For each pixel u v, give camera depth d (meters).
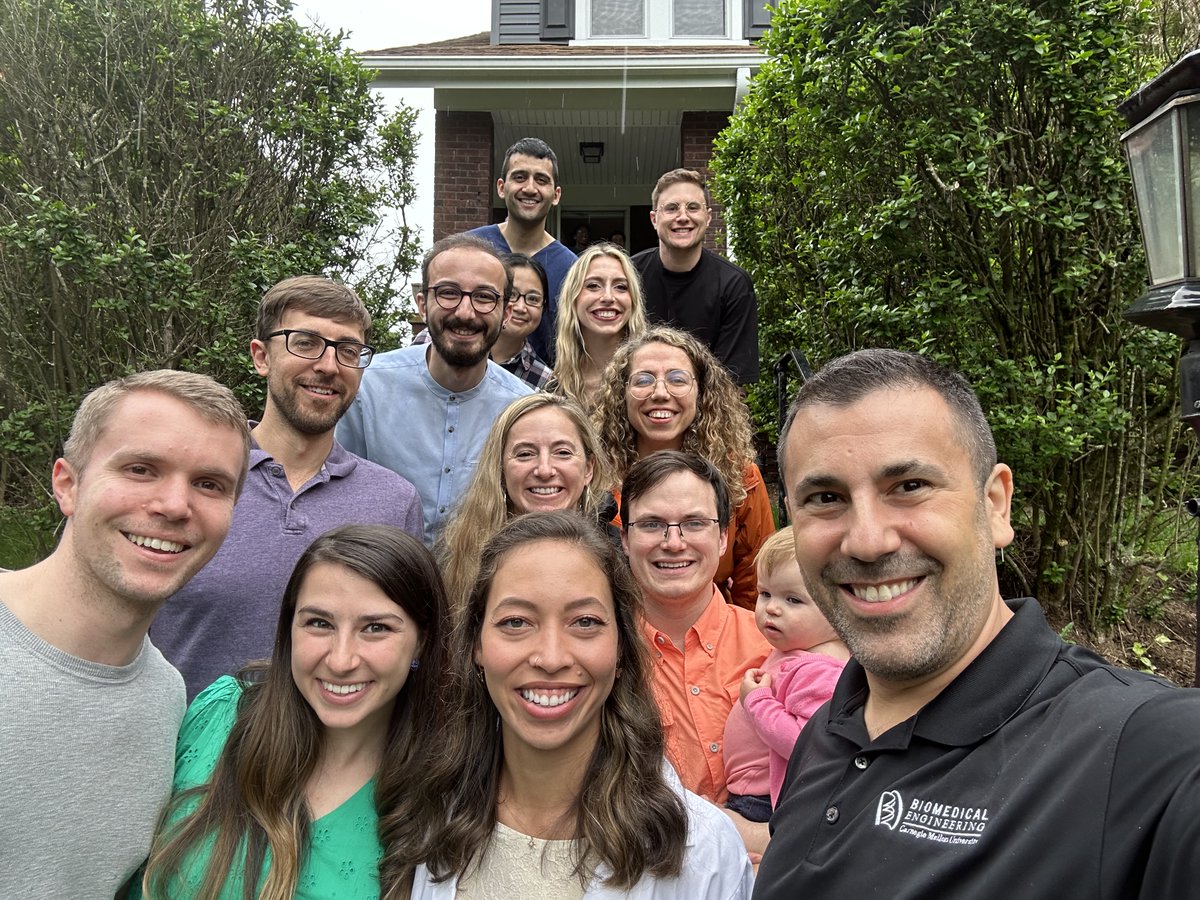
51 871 0.82
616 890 0.86
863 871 0.67
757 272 3.35
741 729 1.19
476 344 1.67
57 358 3.17
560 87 4.75
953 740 0.68
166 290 3.11
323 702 0.95
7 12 3.26
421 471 1.68
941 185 2.15
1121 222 2.17
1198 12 2.52
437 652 1.01
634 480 1.31
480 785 0.94
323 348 1.37
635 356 1.69
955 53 2.09
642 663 0.97
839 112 2.37
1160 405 2.32
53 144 3.22
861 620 0.72
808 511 0.74
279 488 1.39
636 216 6.45
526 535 0.95
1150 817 0.56
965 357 2.19
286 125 3.46
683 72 4.70
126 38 3.34
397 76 4.74
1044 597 2.35
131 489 0.83
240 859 0.91
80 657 0.84
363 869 0.92
